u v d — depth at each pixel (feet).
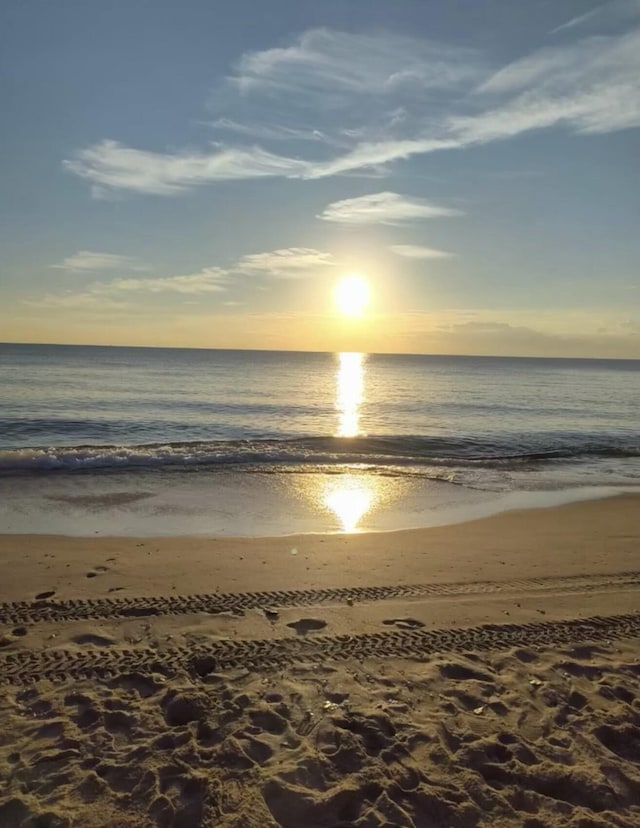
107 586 20.65
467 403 119.65
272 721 12.66
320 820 9.91
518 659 15.97
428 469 48.62
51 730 12.10
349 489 40.06
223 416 88.28
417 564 24.23
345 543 27.27
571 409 110.83
